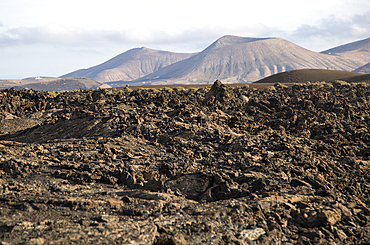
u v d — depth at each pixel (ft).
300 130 92.68
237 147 65.41
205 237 29.66
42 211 33.60
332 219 35.04
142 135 75.41
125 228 29.66
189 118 94.89
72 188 41.52
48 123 106.32
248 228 32.65
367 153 68.90
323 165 55.26
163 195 39.86
